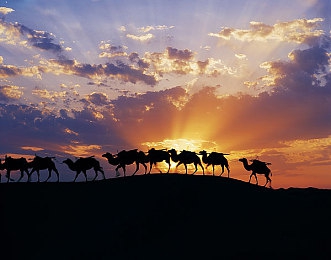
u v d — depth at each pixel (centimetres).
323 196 3391
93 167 3831
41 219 3272
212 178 3722
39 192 3591
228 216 3122
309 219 3008
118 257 2802
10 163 3772
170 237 2939
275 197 3406
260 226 2969
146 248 2859
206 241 2842
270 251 2647
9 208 3391
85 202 3434
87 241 2994
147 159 3881
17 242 3064
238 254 2644
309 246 2678
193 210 3209
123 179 3766
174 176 3744
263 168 3741
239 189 3531
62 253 2914
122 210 3284
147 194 3444
